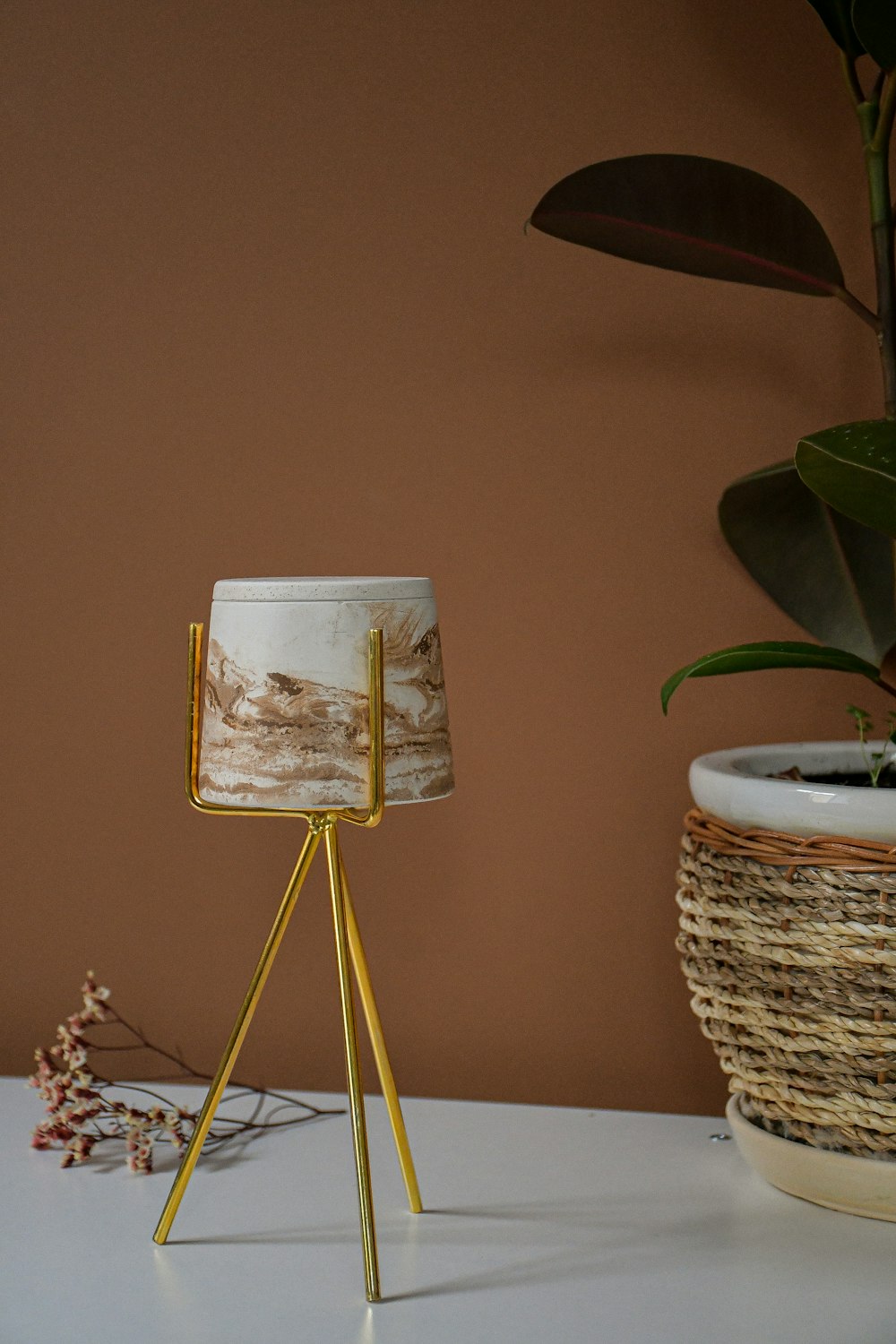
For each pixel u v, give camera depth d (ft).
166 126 4.53
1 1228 3.43
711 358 4.22
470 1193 3.63
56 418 4.68
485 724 4.44
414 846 4.51
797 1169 3.43
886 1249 3.24
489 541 4.40
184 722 4.63
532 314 4.32
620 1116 4.26
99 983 4.75
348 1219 3.47
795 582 4.08
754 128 4.16
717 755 3.72
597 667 4.36
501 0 4.27
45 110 4.61
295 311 4.49
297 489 4.52
